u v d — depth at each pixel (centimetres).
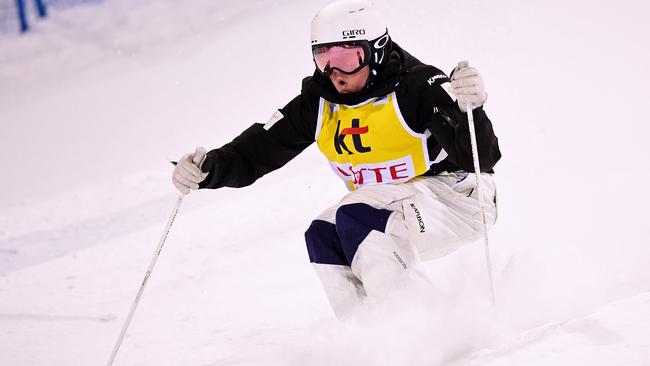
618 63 2916
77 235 2306
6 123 4931
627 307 868
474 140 1020
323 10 1070
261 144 1173
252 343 1256
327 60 1059
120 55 5953
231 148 1174
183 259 1884
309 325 1311
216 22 5981
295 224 1998
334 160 1150
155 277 1781
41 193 3209
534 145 2205
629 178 1805
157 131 3966
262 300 1484
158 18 6444
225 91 4428
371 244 1041
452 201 1130
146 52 5847
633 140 2109
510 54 3259
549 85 2792
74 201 2825
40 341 1422
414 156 1086
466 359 889
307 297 1466
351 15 1048
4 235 2428
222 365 1170
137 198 2692
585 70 2878
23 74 6050
